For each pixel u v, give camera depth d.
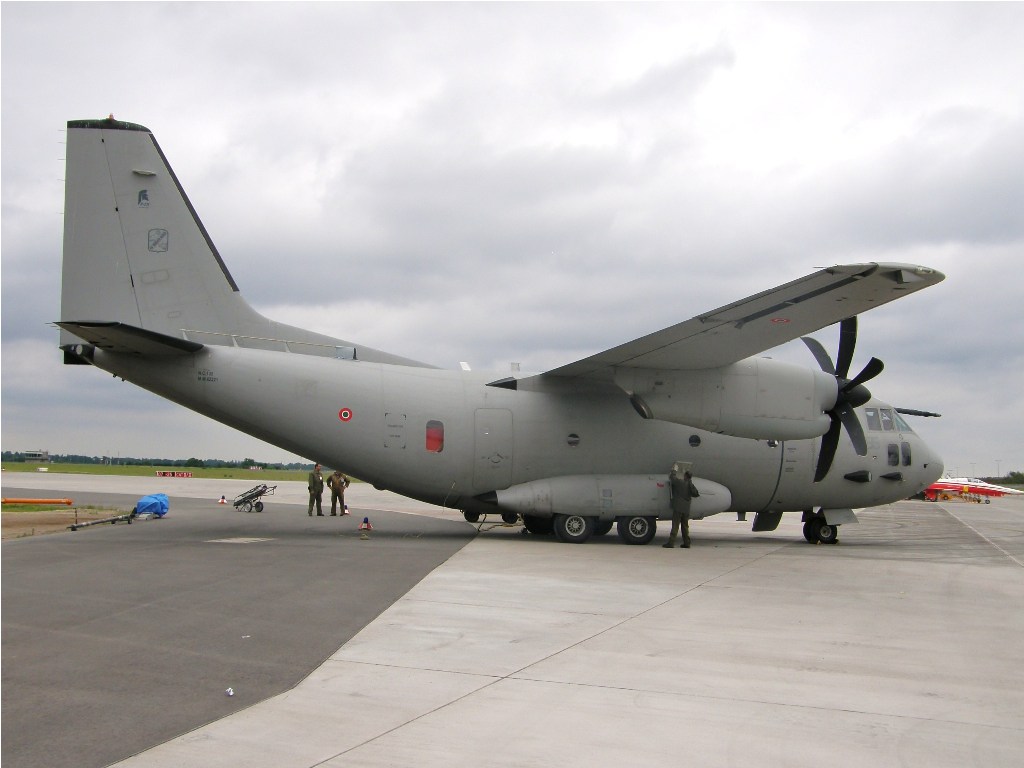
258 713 5.64
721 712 5.85
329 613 9.01
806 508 18.98
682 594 10.73
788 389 16.66
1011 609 10.14
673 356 15.73
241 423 16.58
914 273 12.31
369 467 17.00
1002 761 5.00
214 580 11.04
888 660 7.43
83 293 16.08
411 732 5.32
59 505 28.70
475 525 22.03
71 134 16.25
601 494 17.09
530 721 5.57
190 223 16.72
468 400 17.34
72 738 5.09
